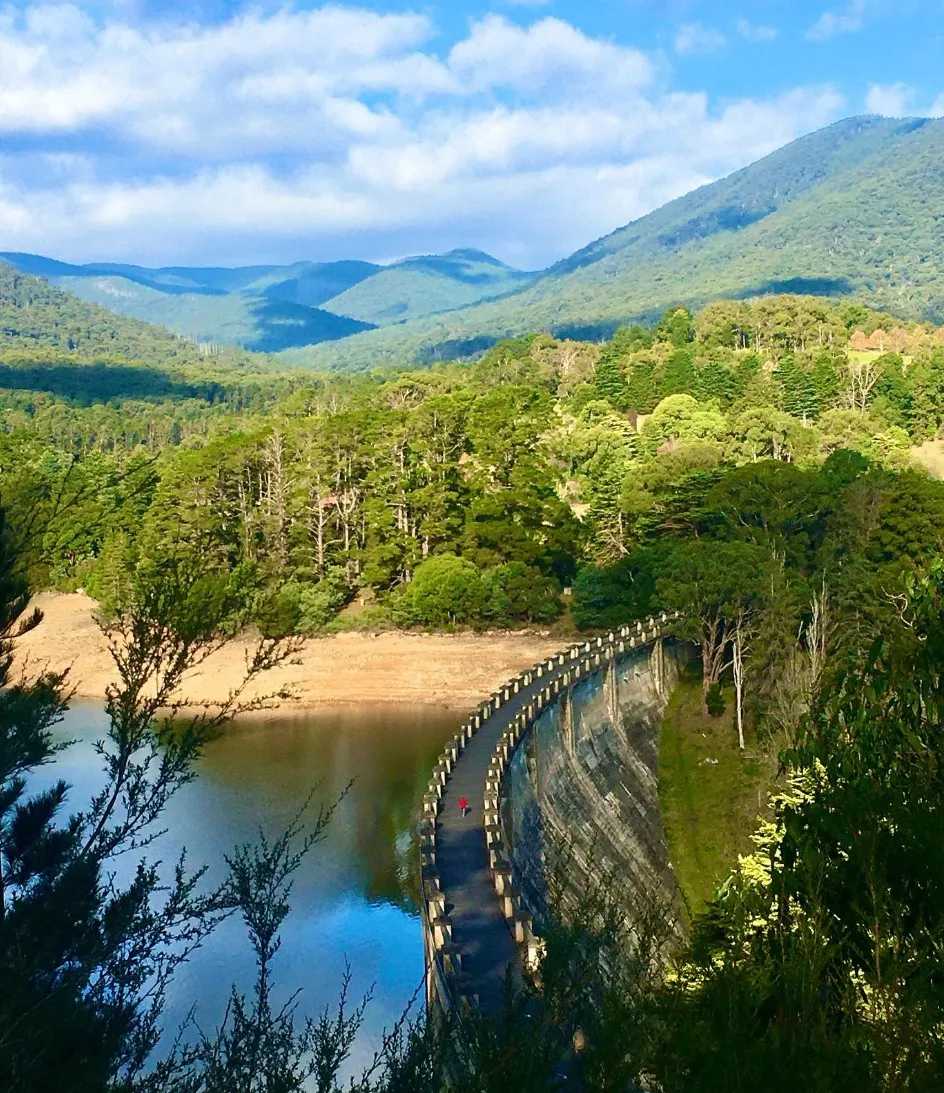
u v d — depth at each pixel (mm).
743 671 87875
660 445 156125
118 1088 18281
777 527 103750
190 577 20281
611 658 84625
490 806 50344
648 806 77562
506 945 38875
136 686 19875
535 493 131750
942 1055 16078
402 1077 19125
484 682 114062
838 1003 19031
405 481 135000
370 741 98188
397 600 126438
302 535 132500
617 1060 17438
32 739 20922
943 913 17797
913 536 91875
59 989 17719
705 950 21562
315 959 57844
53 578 125625
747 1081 16109
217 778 87500
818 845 21250
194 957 57469
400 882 67188
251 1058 19312
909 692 22547
